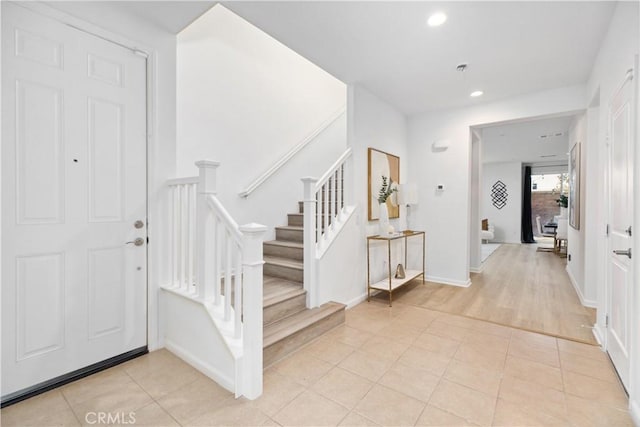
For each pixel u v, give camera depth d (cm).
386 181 404
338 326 289
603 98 246
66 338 193
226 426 158
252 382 179
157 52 234
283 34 249
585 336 266
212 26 326
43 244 183
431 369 213
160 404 174
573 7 211
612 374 206
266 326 247
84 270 200
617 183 207
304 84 443
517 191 950
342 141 511
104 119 208
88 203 201
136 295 226
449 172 435
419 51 274
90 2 199
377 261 396
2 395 170
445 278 443
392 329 282
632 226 173
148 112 231
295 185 420
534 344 251
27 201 176
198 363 210
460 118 424
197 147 310
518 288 420
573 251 451
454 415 167
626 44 188
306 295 287
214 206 211
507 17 224
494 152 795
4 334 170
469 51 274
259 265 183
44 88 182
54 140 186
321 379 201
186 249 233
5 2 167
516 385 194
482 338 263
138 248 227
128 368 211
